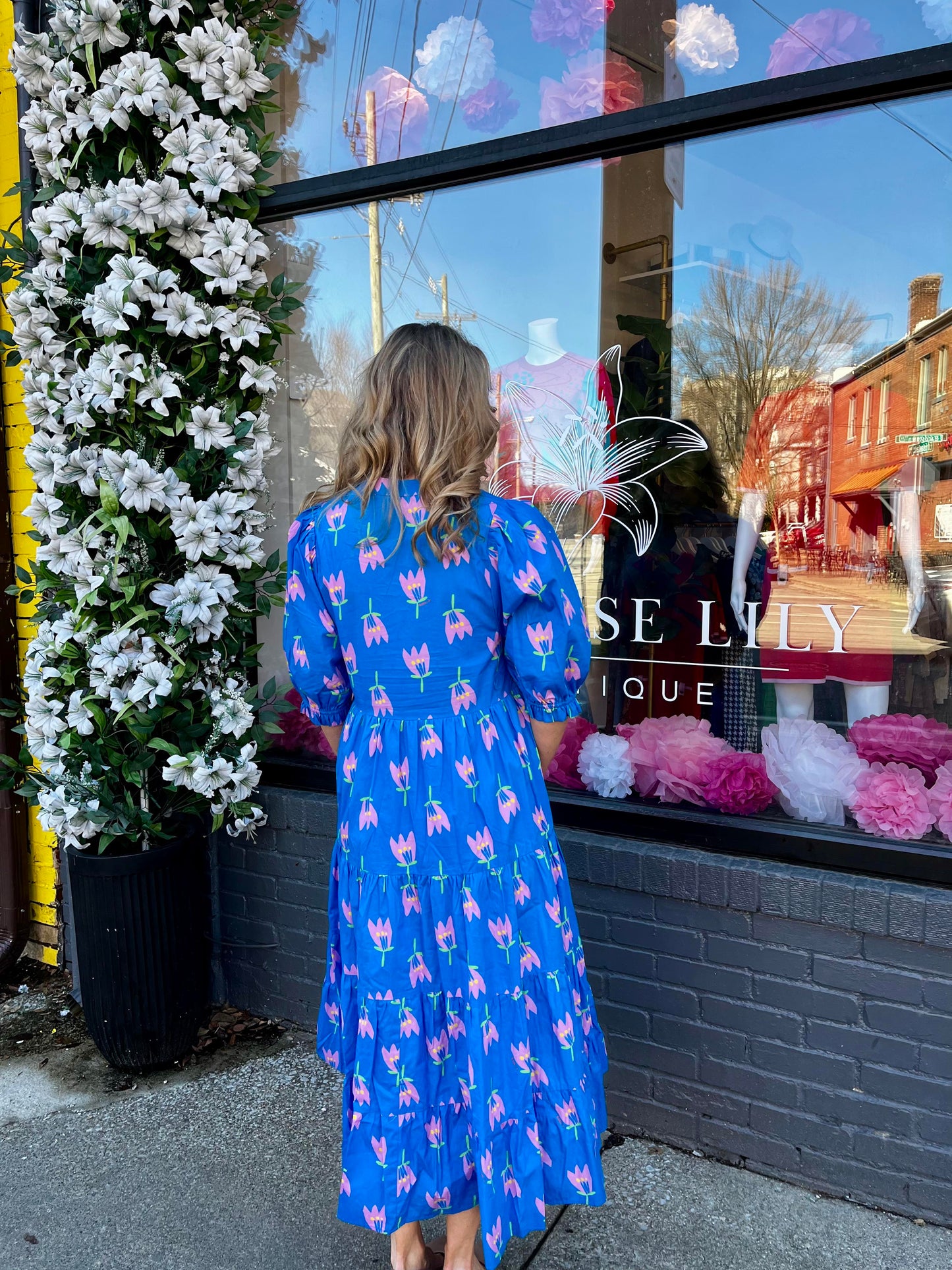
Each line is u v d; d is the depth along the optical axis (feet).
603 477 7.36
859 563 6.41
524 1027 4.63
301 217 8.49
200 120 7.12
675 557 7.06
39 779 7.80
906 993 5.79
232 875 8.59
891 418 6.29
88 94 7.14
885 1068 5.90
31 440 7.87
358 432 4.47
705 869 6.32
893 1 5.90
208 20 7.09
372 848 4.60
